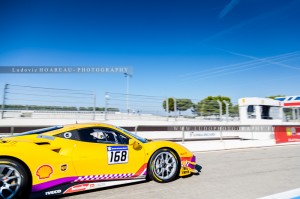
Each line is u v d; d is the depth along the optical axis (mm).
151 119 16312
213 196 3432
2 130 9078
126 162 3910
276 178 4605
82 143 3688
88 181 3574
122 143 4066
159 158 4281
